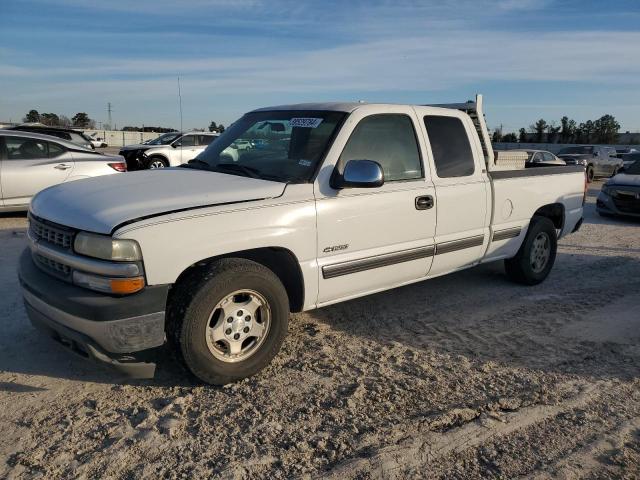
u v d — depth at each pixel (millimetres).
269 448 2973
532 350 4406
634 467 2900
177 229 3291
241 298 3637
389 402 3490
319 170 3975
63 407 3344
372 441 3051
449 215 4855
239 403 3438
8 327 4477
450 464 2875
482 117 5547
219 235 3438
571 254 8086
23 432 3074
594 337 4719
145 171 4469
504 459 2934
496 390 3695
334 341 4457
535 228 5953
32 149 9344
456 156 4988
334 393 3592
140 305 3199
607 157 26219
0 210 9016
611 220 11938
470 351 4352
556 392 3691
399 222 4434
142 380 3689
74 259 3246
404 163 4559
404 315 5125
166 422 3178
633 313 5375
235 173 4195
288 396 3537
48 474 2727
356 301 5473
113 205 3367
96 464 2812
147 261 3199
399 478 2754
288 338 4488
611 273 6980
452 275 6574
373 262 4316
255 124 4738
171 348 3479
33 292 3482
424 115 4773
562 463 2914
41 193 4070
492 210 5328
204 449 2955
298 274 3914
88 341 3207
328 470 2801
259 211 3625
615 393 3701
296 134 4324
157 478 2717
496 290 6012
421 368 4004
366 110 4336
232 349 3629
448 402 3508
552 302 5660
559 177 6285
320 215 3916
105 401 3422
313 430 3154
